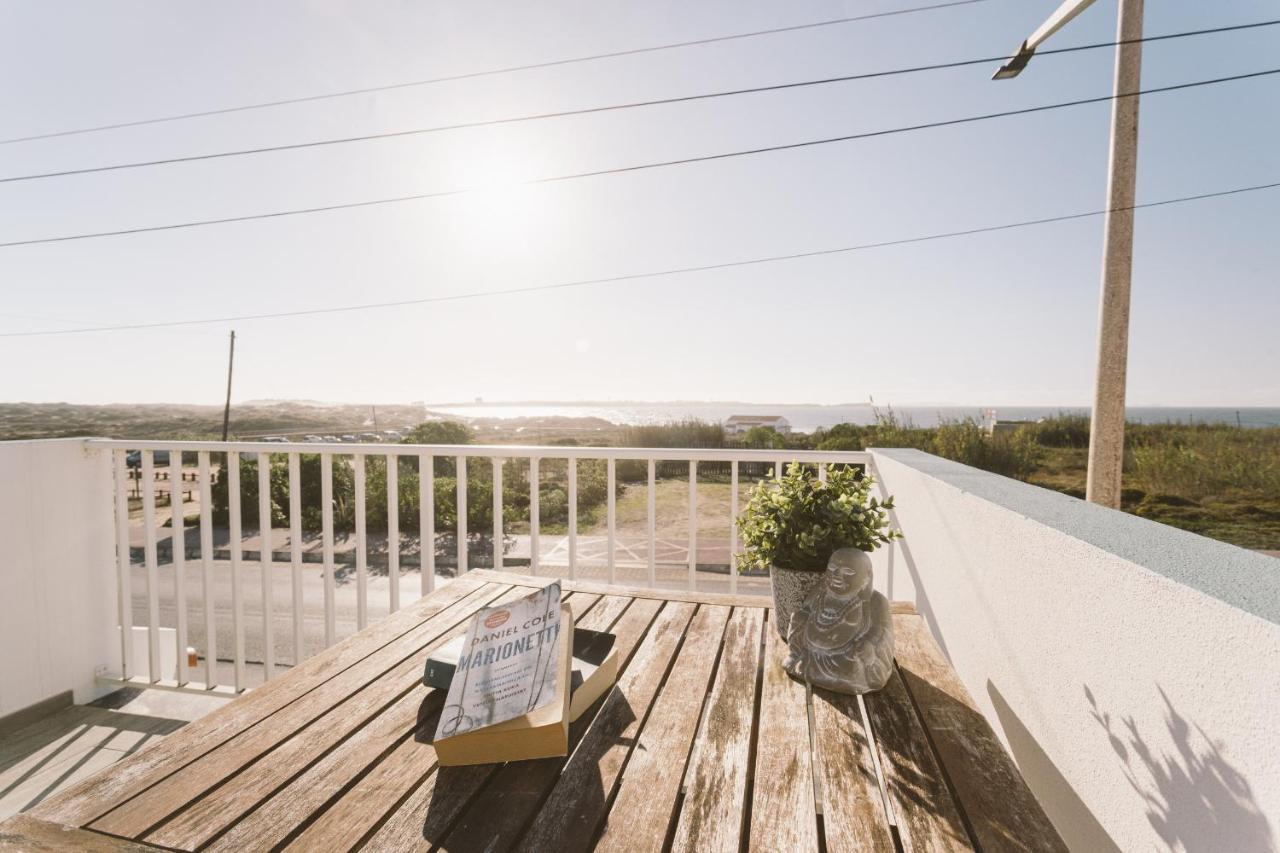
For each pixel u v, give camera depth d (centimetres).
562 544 880
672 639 127
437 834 68
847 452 248
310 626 593
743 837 70
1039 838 67
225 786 77
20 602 228
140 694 250
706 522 976
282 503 1251
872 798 75
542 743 82
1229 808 65
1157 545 93
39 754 213
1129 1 391
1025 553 117
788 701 100
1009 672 125
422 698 101
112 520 261
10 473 226
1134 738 83
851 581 106
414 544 949
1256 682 61
